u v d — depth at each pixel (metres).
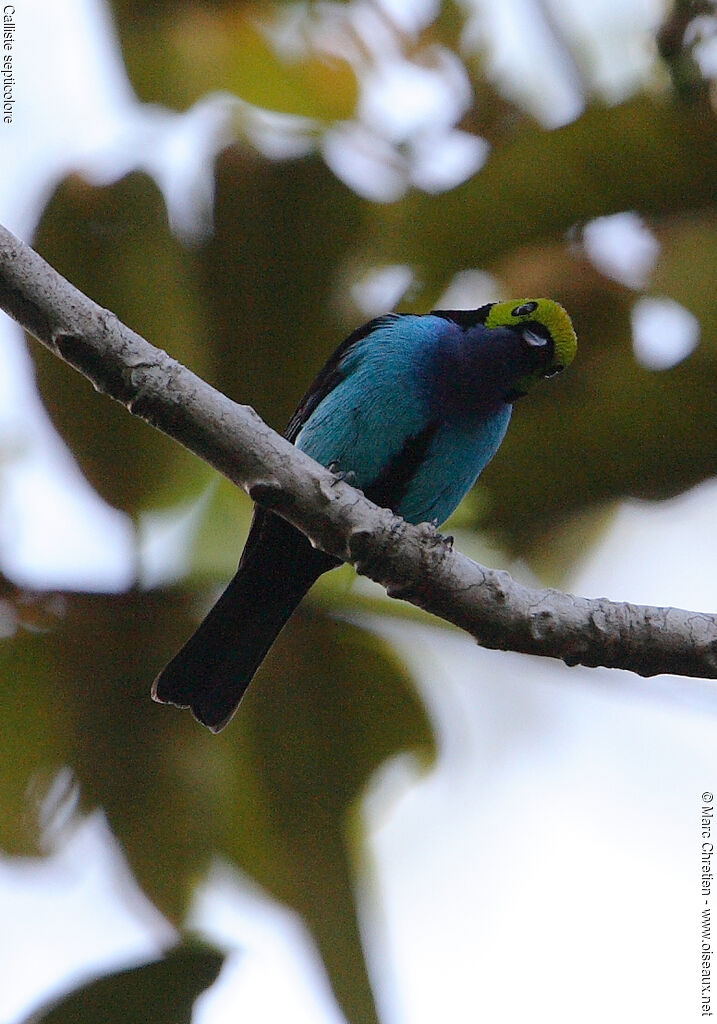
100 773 9.45
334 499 7.82
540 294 11.08
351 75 11.48
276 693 9.82
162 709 9.55
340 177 10.48
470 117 11.31
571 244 10.91
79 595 9.41
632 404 10.52
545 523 10.93
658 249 10.84
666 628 7.90
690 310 10.82
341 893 9.55
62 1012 7.02
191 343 10.47
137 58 11.25
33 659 9.28
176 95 11.21
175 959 7.16
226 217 10.50
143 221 10.37
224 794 9.63
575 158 10.31
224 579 9.81
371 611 9.98
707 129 10.02
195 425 7.58
